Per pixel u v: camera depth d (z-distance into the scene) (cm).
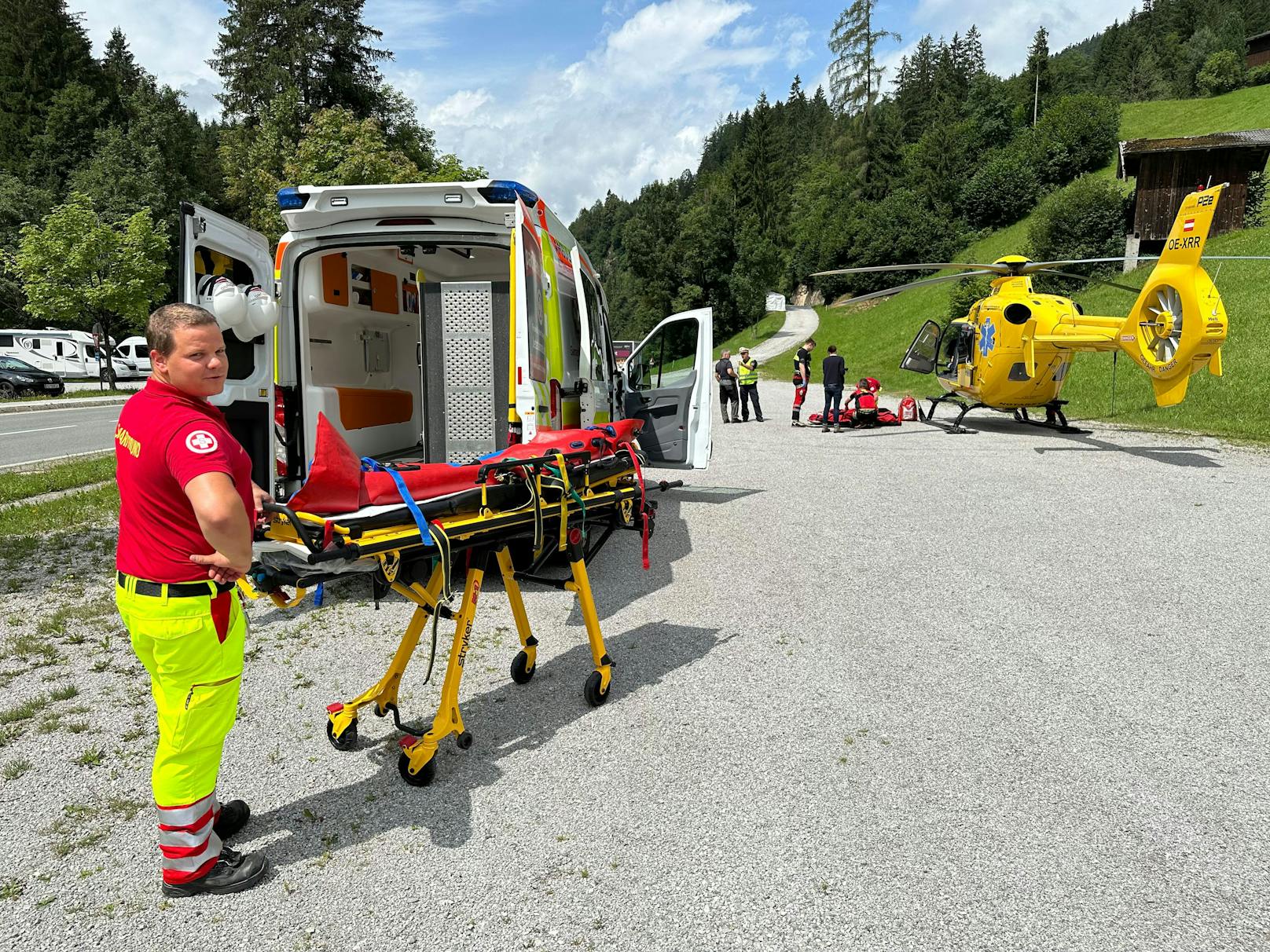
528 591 583
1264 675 411
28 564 655
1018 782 318
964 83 8719
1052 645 457
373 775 333
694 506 861
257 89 3641
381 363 742
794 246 7256
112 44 6400
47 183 4450
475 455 584
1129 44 10112
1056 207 3034
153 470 238
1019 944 231
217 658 253
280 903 255
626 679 425
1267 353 1547
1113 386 1558
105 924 247
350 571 288
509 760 343
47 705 404
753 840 283
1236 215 2752
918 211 4997
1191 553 627
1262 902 247
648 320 6812
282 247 538
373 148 2894
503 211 506
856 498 873
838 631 486
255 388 522
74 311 3180
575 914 247
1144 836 282
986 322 1321
